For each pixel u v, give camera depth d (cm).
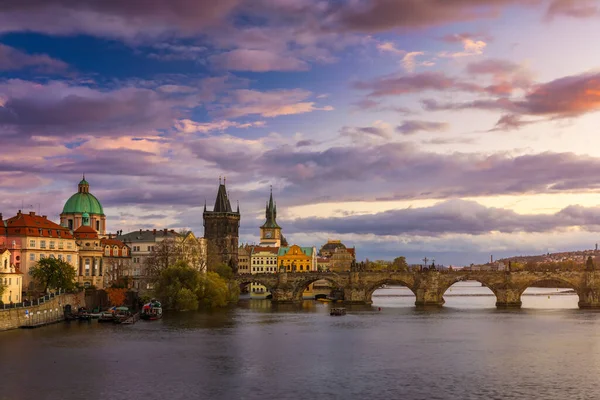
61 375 14025
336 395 12662
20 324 19975
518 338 19750
